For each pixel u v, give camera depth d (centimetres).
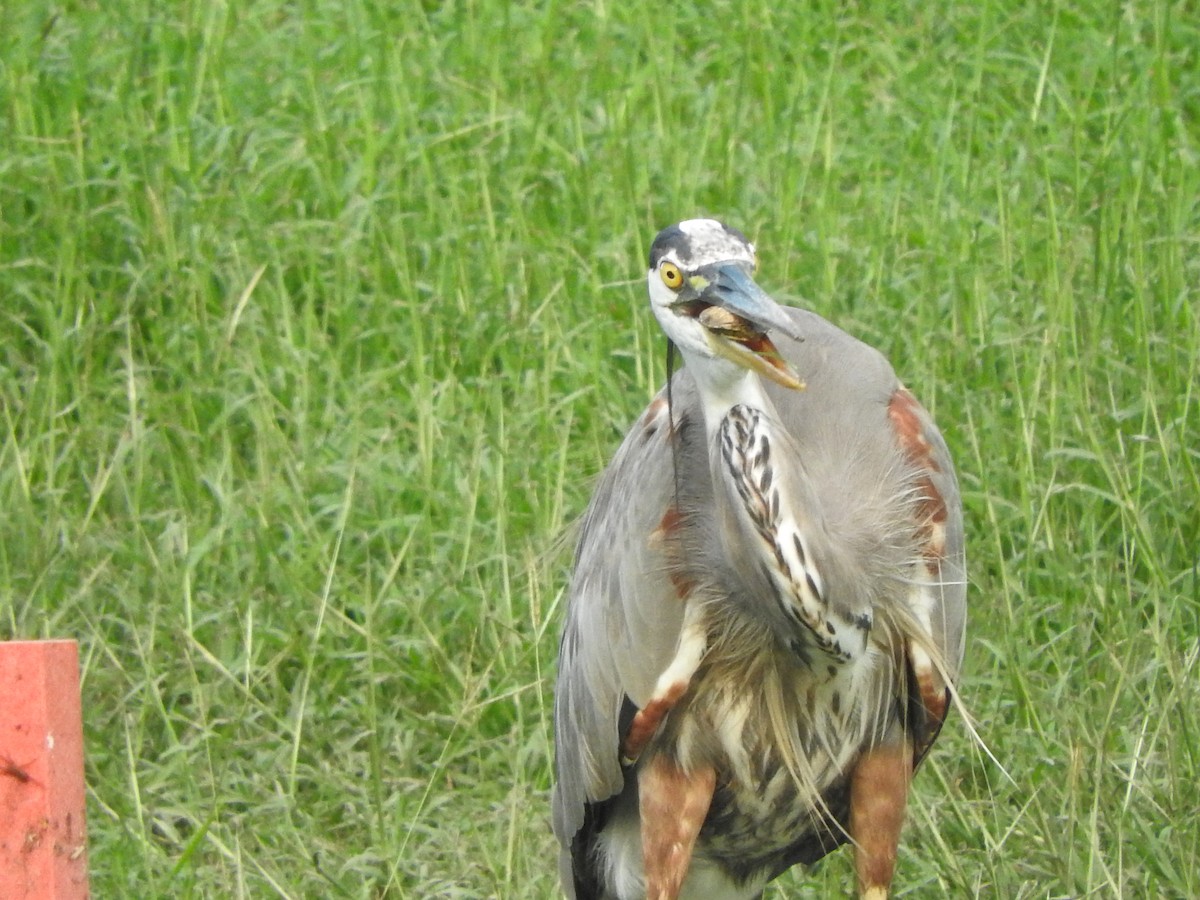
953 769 938
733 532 711
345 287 1296
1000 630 994
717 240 707
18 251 1322
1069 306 1169
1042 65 1516
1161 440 1039
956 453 1112
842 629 712
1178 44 1594
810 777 760
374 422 1200
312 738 995
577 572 837
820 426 766
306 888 890
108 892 887
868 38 1645
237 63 1537
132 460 1178
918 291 1254
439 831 921
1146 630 940
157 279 1295
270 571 1077
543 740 957
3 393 1205
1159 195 1312
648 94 1535
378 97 1504
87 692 1009
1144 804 861
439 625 1048
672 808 764
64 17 1559
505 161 1426
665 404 789
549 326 1248
